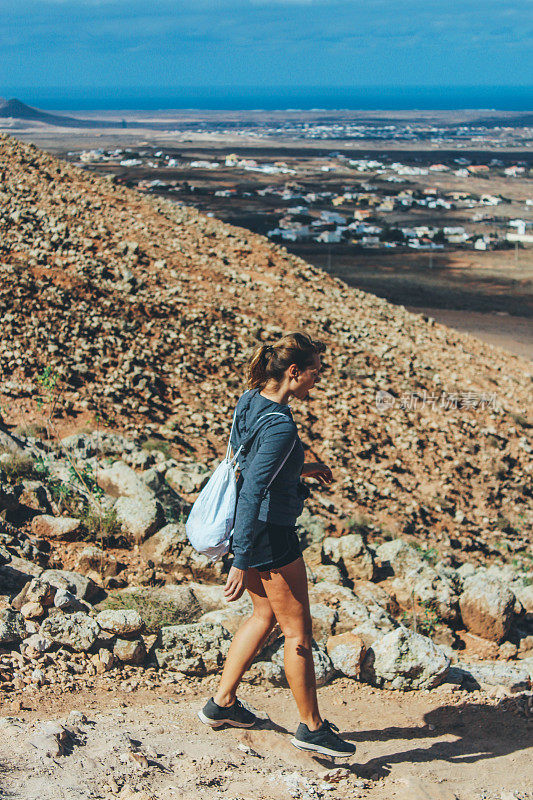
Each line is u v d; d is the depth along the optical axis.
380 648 5.07
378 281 70.75
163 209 26.75
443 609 6.93
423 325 28.66
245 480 3.27
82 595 5.21
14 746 2.99
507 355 30.59
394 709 4.65
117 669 4.42
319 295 24.83
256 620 3.70
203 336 16.42
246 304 19.83
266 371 3.42
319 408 15.70
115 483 7.73
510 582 9.47
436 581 7.36
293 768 3.50
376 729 4.28
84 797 2.64
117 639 4.57
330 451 13.88
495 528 13.39
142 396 12.77
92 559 5.96
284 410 3.39
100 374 12.89
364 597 6.56
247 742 3.72
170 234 23.58
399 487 13.52
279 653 4.84
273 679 4.68
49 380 10.22
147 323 15.94
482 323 52.91
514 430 18.95
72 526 6.40
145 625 4.87
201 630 4.83
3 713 3.58
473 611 6.86
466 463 15.77
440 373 21.80
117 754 3.13
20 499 6.73
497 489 15.05
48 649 4.35
